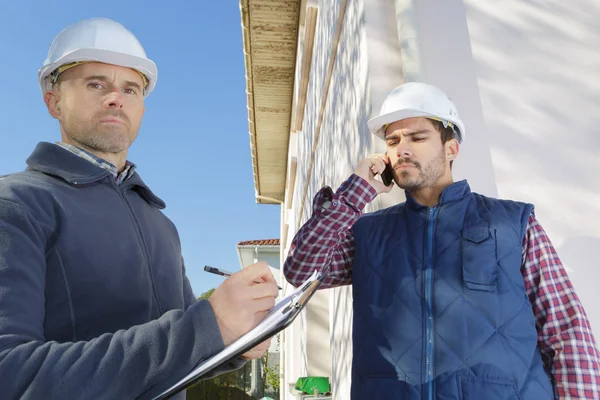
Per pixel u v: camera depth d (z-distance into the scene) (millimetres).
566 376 1223
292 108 9258
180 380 668
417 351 1303
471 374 1227
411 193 1557
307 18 5441
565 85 2350
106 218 1022
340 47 3561
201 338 682
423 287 1367
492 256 1331
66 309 887
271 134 10945
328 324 6250
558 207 2189
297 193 8812
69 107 1095
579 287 2090
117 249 1003
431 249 1414
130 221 1089
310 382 5125
